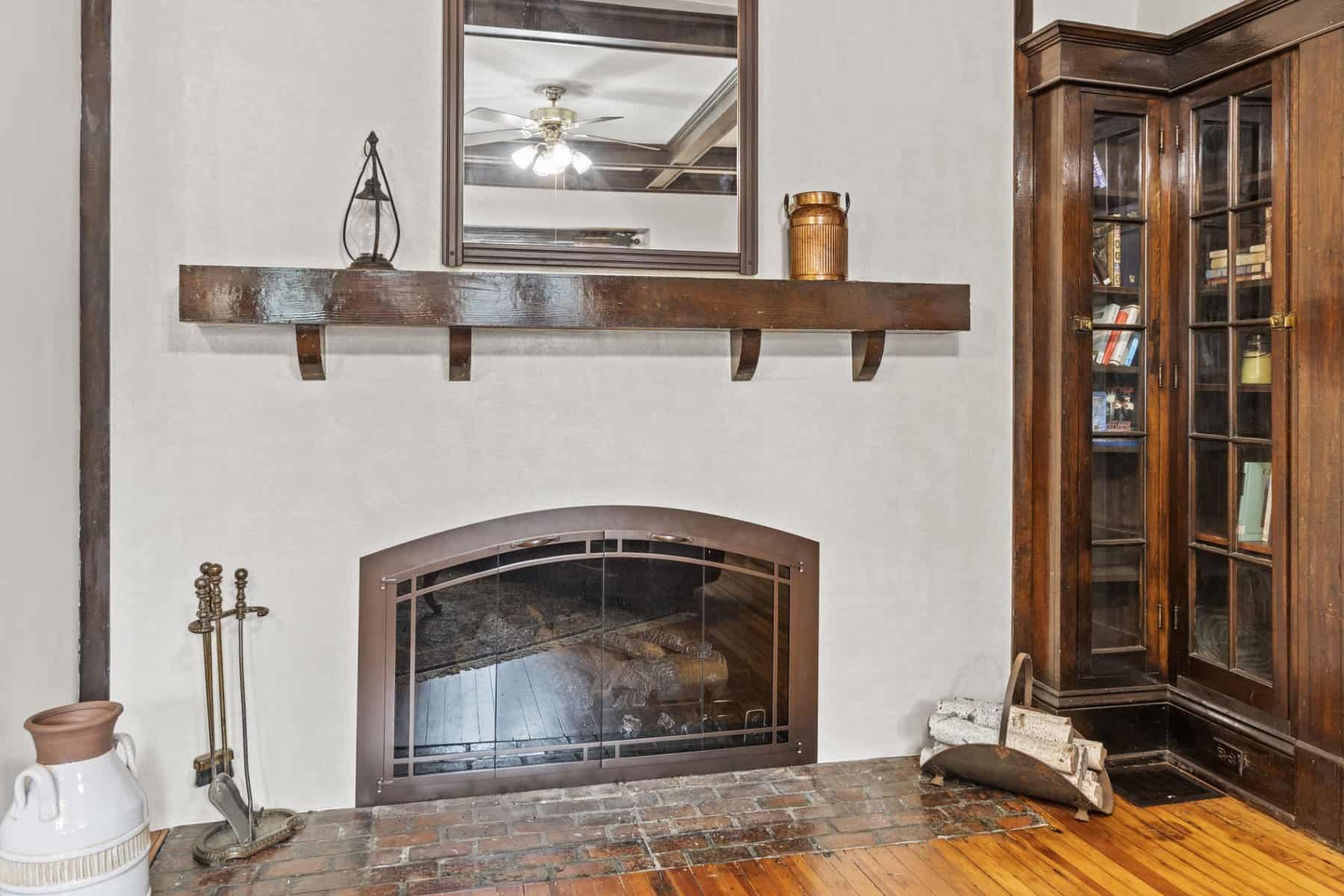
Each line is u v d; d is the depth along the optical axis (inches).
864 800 108.8
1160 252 120.0
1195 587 117.8
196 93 100.7
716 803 107.7
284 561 104.3
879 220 120.5
